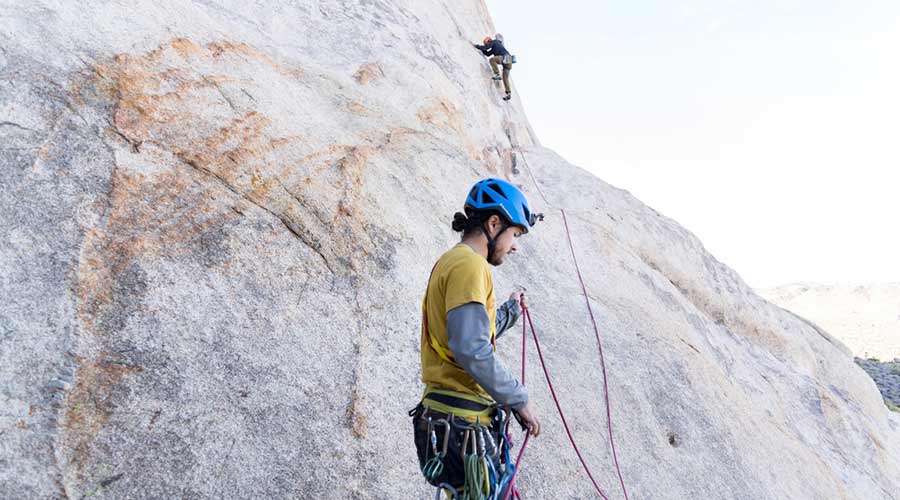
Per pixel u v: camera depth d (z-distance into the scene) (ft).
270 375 12.10
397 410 13.29
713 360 26.96
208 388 11.28
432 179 20.79
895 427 42.65
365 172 18.02
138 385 10.63
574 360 18.83
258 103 16.98
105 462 9.78
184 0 19.16
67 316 10.62
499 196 9.09
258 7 26.37
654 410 19.48
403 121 23.08
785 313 43.04
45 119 12.46
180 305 11.87
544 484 14.39
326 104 20.68
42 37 13.65
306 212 15.21
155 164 13.41
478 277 8.29
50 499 9.12
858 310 300.61
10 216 11.07
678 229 38.68
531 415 8.21
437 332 8.67
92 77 13.67
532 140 43.57
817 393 33.86
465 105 33.04
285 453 11.37
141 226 12.35
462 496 8.30
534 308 20.02
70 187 11.96
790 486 22.02
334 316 13.89
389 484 12.13
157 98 14.56
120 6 15.85
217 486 10.46
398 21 32.96
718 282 38.01
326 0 30.07
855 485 28.30
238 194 14.32
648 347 21.80
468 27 45.39
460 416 8.40
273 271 13.61
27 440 9.37
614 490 15.75
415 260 16.75
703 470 18.94
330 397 12.55
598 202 35.04
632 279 28.04
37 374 9.93
